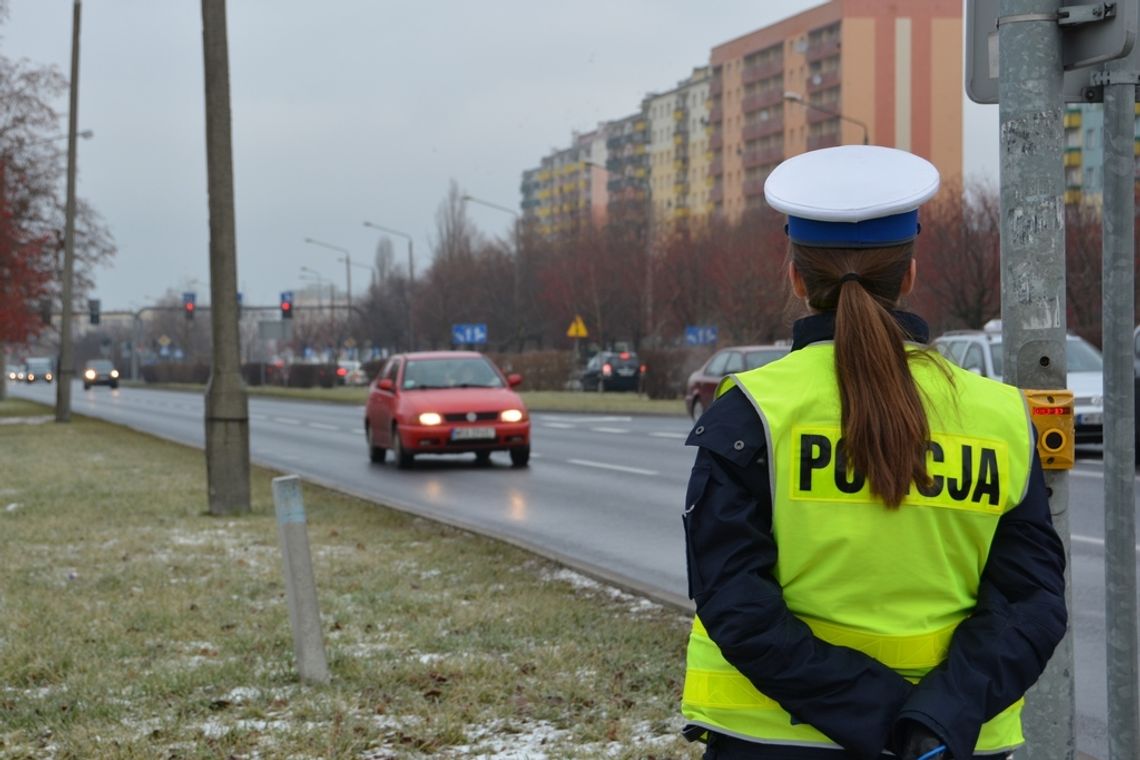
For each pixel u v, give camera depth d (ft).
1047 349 10.88
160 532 37.55
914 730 6.79
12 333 118.01
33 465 63.93
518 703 18.57
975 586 7.37
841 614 7.12
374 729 17.43
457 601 26.40
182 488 50.65
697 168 453.58
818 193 7.39
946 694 6.82
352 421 121.70
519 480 57.16
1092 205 136.98
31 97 132.16
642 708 18.24
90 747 16.89
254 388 260.01
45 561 32.14
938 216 148.25
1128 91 10.89
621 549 36.50
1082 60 10.67
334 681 20.08
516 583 28.30
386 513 41.55
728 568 7.06
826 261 7.47
